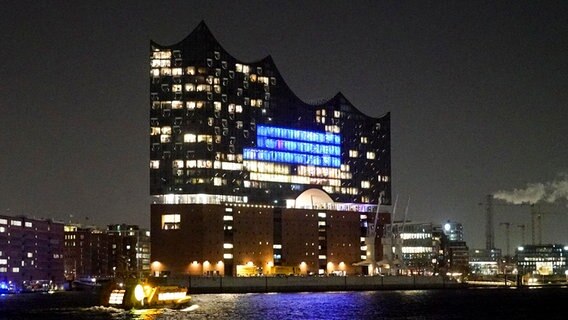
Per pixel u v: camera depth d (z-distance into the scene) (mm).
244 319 162375
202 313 174500
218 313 174875
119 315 169750
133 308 184875
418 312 185375
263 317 167125
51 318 164500
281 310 186000
